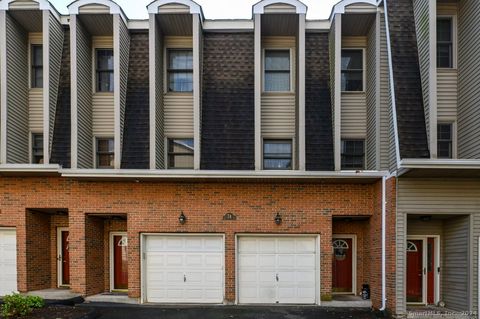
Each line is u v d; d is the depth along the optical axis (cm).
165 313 1099
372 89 1182
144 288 1216
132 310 1127
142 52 1295
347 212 1198
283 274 1223
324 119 1237
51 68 1216
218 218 1204
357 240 1298
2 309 1005
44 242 1301
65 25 1290
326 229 1195
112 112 1273
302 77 1166
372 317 1073
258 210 1202
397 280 1059
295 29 1238
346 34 1257
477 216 1058
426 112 1057
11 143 1184
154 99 1169
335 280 1305
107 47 1291
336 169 1141
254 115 1223
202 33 1283
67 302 1145
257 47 1179
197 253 1230
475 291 1049
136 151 1205
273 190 1205
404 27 1136
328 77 1274
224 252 1207
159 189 1209
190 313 1102
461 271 1098
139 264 1205
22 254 1211
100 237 1295
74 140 1158
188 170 1137
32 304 1024
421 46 1092
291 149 1256
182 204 1207
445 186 1068
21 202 1216
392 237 1074
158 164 1188
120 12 1202
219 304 1202
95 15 1187
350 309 1155
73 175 1144
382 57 1154
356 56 1274
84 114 1220
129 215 1206
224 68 1288
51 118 1220
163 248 1233
